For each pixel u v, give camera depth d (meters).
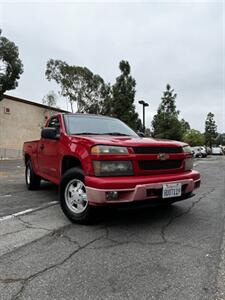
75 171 4.58
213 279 2.79
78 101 38.31
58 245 3.69
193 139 74.50
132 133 6.05
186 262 3.17
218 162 24.38
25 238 3.94
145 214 5.13
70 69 37.75
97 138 4.54
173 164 4.62
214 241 3.79
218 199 6.52
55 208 5.63
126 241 3.81
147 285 2.70
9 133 26.28
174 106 29.47
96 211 4.37
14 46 22.62
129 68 28.06
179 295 2.53
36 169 7.11
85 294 2.56
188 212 5.30
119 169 4.13
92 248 3.58
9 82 22.47
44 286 2.70
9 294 2.57
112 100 28.34
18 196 6.86
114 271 2.98
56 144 5.53
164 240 3.84
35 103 29.20
